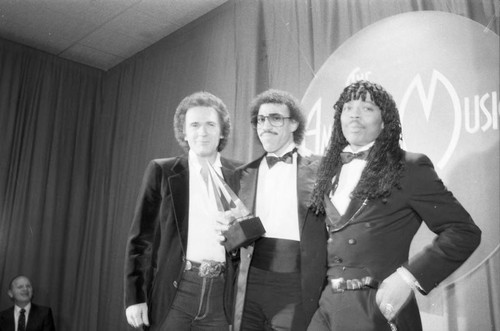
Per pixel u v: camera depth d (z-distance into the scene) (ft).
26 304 13.99
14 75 15.83
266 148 8.54
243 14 12.14
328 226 6.94
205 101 10.07
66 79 16.80
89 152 16.72
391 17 9.05
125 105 15.79
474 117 7.75
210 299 8.23
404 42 8.77
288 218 7.75
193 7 13.26
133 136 15.07
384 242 6.32
